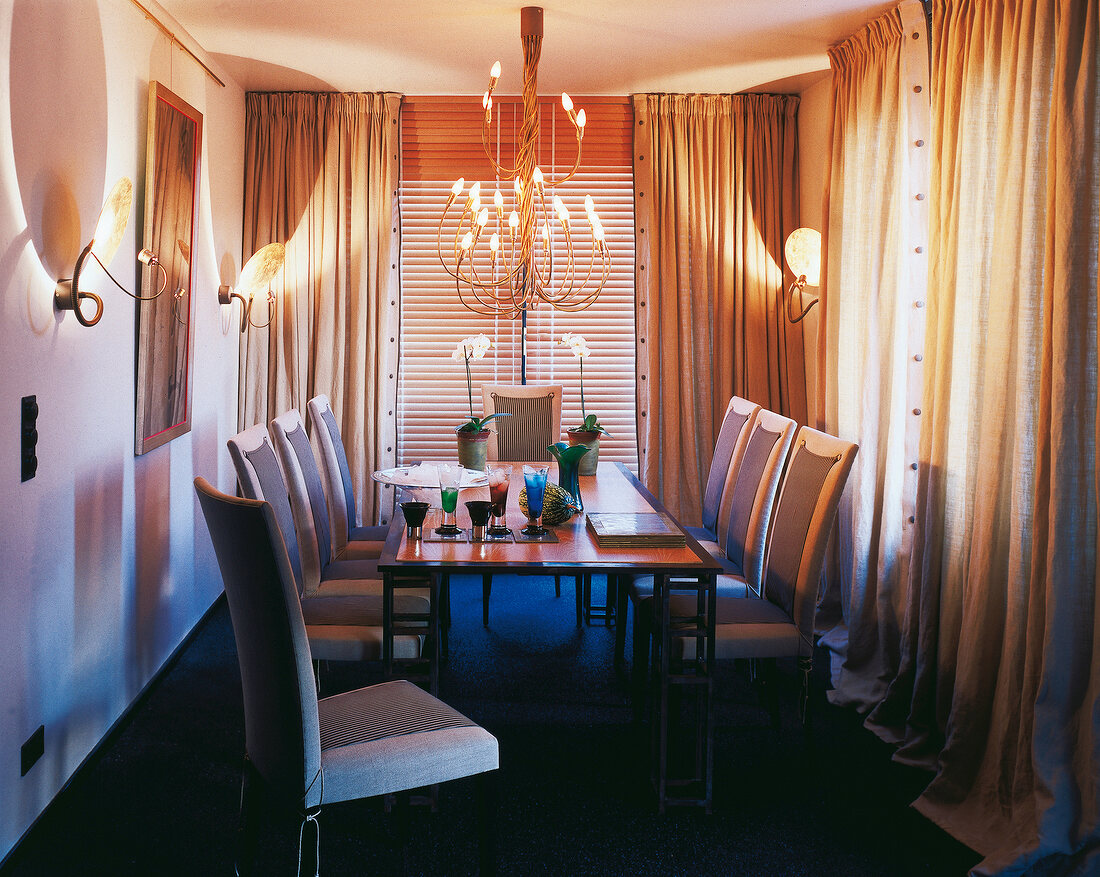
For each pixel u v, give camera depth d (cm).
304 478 335
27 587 239
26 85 234
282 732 189
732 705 346
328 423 398
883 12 355
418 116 498
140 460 331
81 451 275
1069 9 239
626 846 247
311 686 187
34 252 240
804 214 484
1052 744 235
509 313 506
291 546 301
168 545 366
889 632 346
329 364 495
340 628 277
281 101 486
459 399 514
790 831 257
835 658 386
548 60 423
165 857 237
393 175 493
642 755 302
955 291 302
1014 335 265
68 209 262
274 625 183
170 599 370
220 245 440
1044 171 255
